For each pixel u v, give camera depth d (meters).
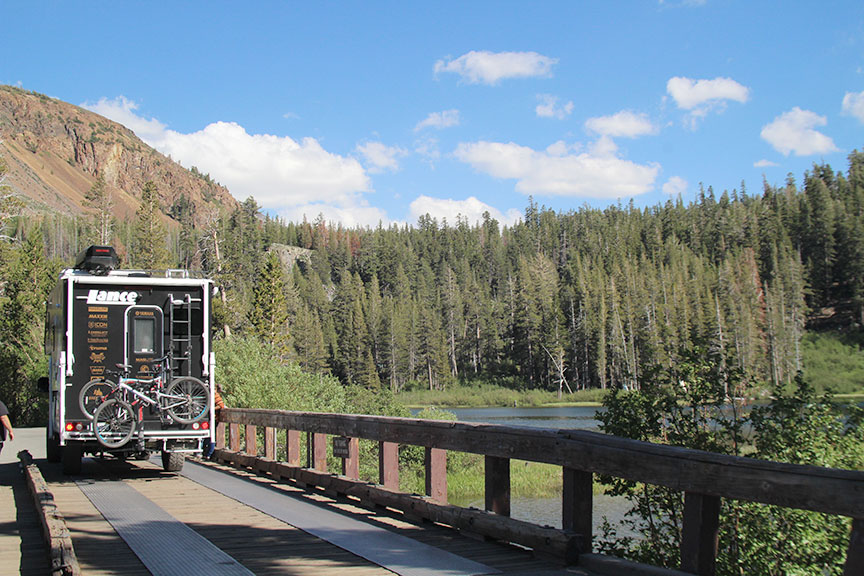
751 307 117.38
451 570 5.71
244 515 8.39
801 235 150.88
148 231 75.44
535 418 70.62
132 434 11.97
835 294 137.00
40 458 16.34
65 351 11.92
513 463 33.75
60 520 6.76
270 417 12.59
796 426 8.83
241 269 78.94
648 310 112.94
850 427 8.90
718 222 186.00
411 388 129.12
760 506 8.08
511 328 138.62
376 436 8.89
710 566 4.80
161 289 12.45
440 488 7.74
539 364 122.75
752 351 96.44
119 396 12.02
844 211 149.50
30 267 62.88
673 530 8.87
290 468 11.12
